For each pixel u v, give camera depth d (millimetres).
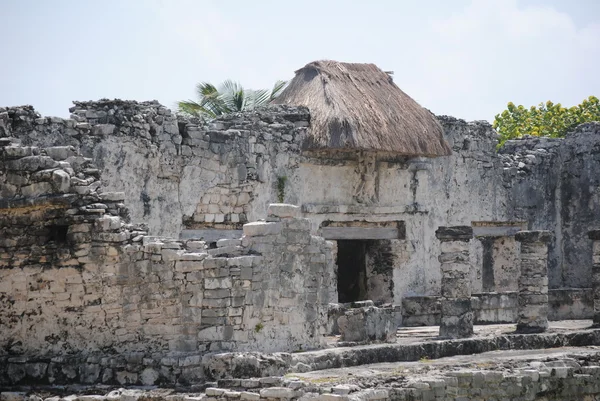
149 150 23484
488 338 21969
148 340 17219
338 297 29828
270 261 17875
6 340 17719
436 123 28234
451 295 22438
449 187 29766
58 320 17531
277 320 18016
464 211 30156
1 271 17812
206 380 16500
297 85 27969
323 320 18953
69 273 17500
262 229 17781
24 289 17719
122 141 22875
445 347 20828
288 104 27438
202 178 24703
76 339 17438
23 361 17203
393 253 28484
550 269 31875
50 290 17578
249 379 15859
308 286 18609
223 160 25062
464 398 17266
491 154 30984
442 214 29547
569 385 18953
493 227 31141
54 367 17109
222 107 34469
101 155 22516
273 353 17031
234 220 25297
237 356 16391
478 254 30859
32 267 17688
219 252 17578
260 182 25766
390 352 19484
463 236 22594
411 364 18875
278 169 26203
